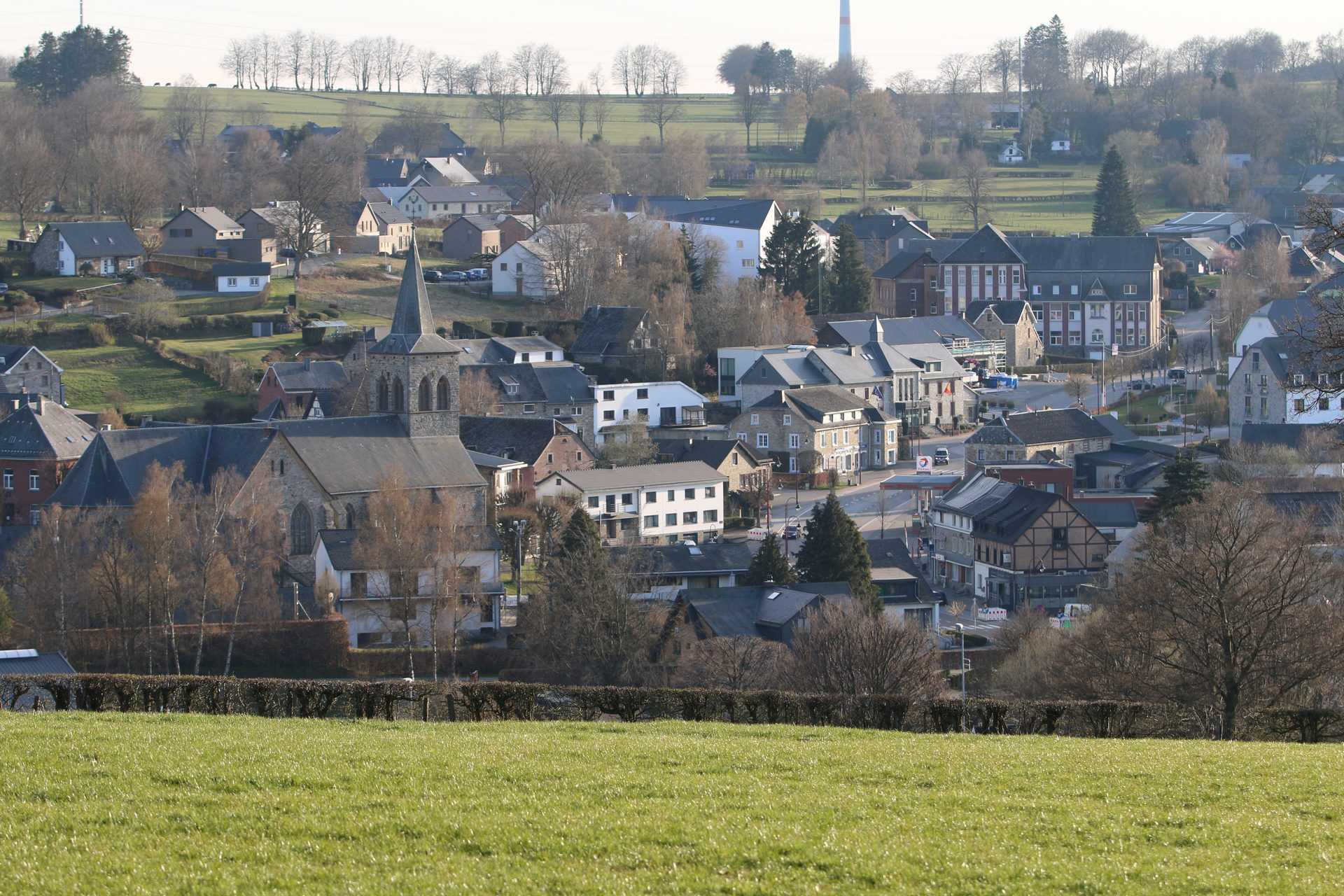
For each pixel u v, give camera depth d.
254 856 101.00
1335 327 178.25
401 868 99.12
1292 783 122.62
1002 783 122.25
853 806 112.75
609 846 102.44
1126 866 100.25
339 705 189.50
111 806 111.06
